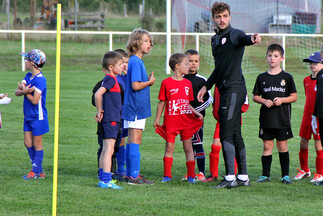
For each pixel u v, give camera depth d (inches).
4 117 1448.1
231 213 616.4
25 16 4808.1
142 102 775.1
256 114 1523.1
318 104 773.3
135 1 5246.1
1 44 3538.4
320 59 831.7
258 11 3467.0
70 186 749.9
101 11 4756.4
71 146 1102.4
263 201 677.9
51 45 3641.7
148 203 658.8
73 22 4306.1
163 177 842.2
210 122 1411.2
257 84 830.5
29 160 956.6
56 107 560.1
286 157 814.5
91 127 1326.3
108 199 676.7
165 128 812.6
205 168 942.4
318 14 3511.3
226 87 763.4
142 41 779.4
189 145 805.2
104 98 751.7
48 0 4421.8
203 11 3358.8
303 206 651.5
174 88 800.3
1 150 1042.7
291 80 813.2
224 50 760.3
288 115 813.2
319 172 826.2
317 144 829.2
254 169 912.9
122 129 859.4
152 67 2802.7
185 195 707.4
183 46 3105.3
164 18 4131.4
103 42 3779.5
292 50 3299.7
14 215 602.9
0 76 2427.4
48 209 626.2
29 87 804.6
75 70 2795.3
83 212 615.2
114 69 760.3
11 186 746.2
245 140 1177.4
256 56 3149.6
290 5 3491.6
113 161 824.9
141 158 1000.2
